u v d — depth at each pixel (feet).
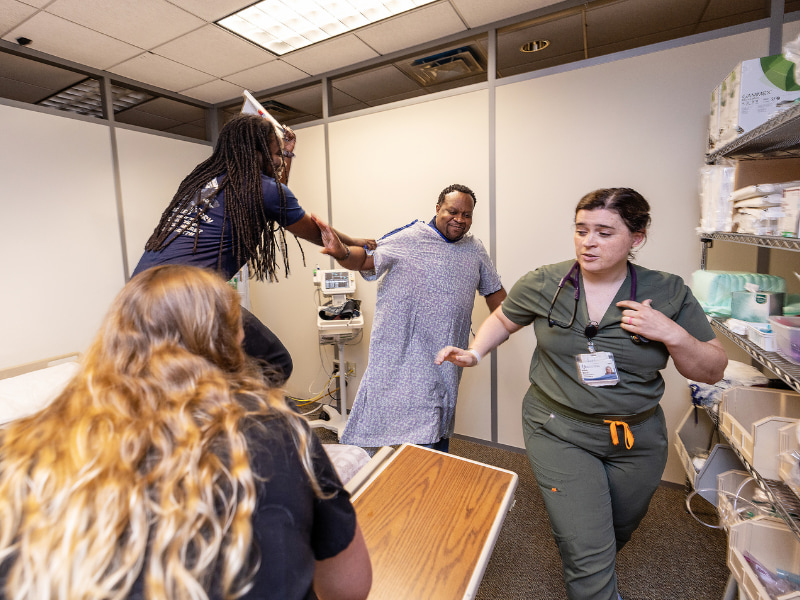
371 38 7.96
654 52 6.47
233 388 1.57
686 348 3.56
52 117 7.95
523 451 8.30
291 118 14.14
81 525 1.10
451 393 6.10
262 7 6.91
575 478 4.02
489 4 6.96
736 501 4.81
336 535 1.67
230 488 1.23
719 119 5.48
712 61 6.14
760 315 4.61
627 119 6.76
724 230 5.19
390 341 5.98
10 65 9.41
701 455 6.24
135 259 9.33
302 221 4.09
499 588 5.23
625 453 4.12
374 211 9.22
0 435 1.45
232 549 1.16
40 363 7.80
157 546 1.11
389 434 5.98
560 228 7.46
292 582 1.30
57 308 8.16
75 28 7.22
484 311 8.39
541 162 7.47
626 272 4.05
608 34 9.37
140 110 13.15
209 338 1.63
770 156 5.67
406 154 8.70
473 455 8.26
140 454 1.25
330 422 9.62
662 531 6.11
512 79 7.52
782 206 3.90
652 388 3.99
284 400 1.66
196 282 1.66
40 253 7.89
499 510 2.97
